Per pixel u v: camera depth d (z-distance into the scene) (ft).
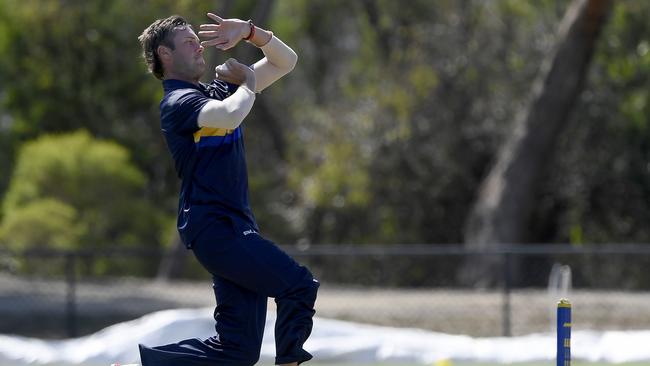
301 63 379.55
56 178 244.83
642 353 116.16
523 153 250.57
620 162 276.62
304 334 61.46
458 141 288.71
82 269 228.43
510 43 291.17
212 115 58.80
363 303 165.07
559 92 246.88
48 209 228.63
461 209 289.53
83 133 264.93
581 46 244.83
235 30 65.41
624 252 140.67
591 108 276.41
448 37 295.89
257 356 63.31
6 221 235.61
